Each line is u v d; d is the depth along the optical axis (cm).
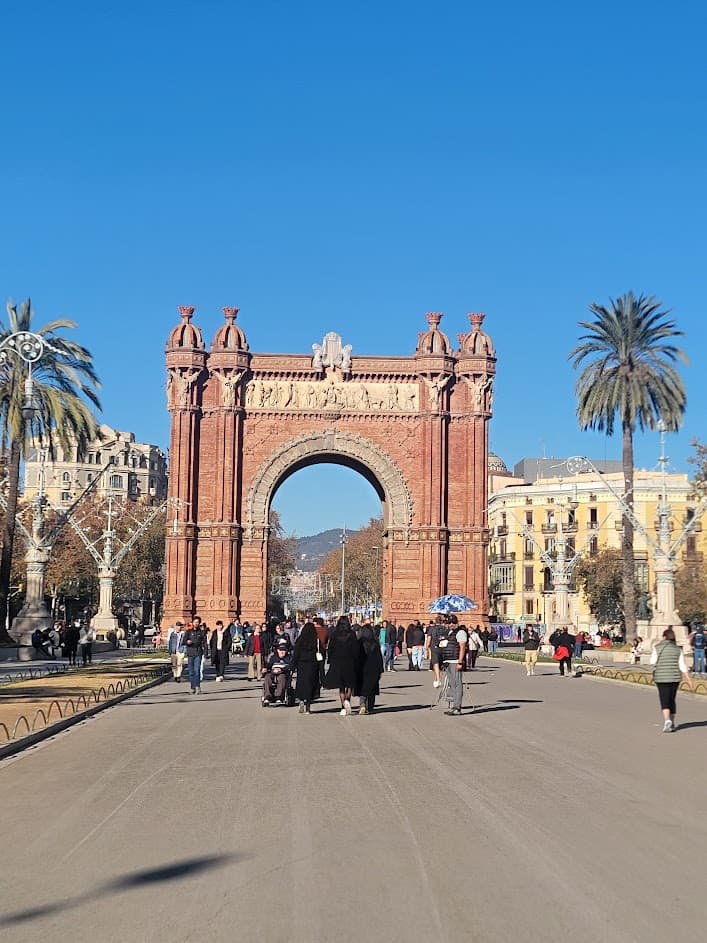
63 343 7731
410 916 1270
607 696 4981
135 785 2255
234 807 1980
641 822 1828
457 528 10219
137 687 5084
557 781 2284
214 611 9912
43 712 3622
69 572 14050
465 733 3272
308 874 1467
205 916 1277
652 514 15788
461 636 3944
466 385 10362
